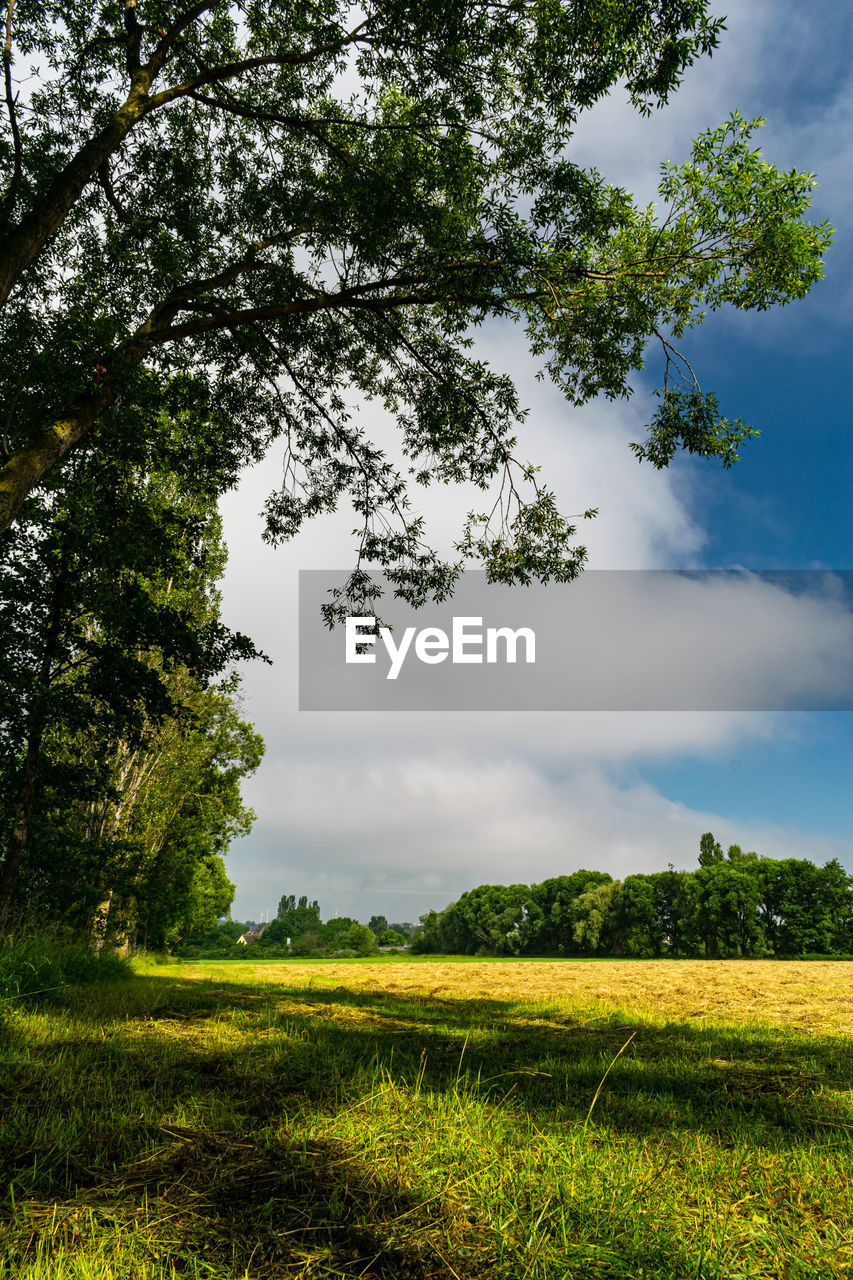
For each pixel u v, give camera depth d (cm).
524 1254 184
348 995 1048
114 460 1127
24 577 1183
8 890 1119
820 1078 425
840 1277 177
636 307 998
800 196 904
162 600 1973
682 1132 302
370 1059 420
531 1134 284
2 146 861
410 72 946
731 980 1605
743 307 1002
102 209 1035
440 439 1238
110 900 1816
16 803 1180
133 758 2081
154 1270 176
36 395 859
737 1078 425
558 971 2169
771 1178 252
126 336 884
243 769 2633
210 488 1292
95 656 1265
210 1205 215
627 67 840
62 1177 235
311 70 1011
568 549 1138
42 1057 404
